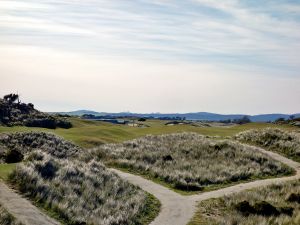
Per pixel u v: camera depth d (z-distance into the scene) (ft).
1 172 78.43
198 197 95.14
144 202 85.10
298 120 316.19
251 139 180.34
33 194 69.67
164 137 183.73
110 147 158.61
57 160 96.63
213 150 152.25
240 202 84.07
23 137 187.83
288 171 131.03
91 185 87.10
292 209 82.38
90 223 67.15
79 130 260.83
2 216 55.01
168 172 118.21
